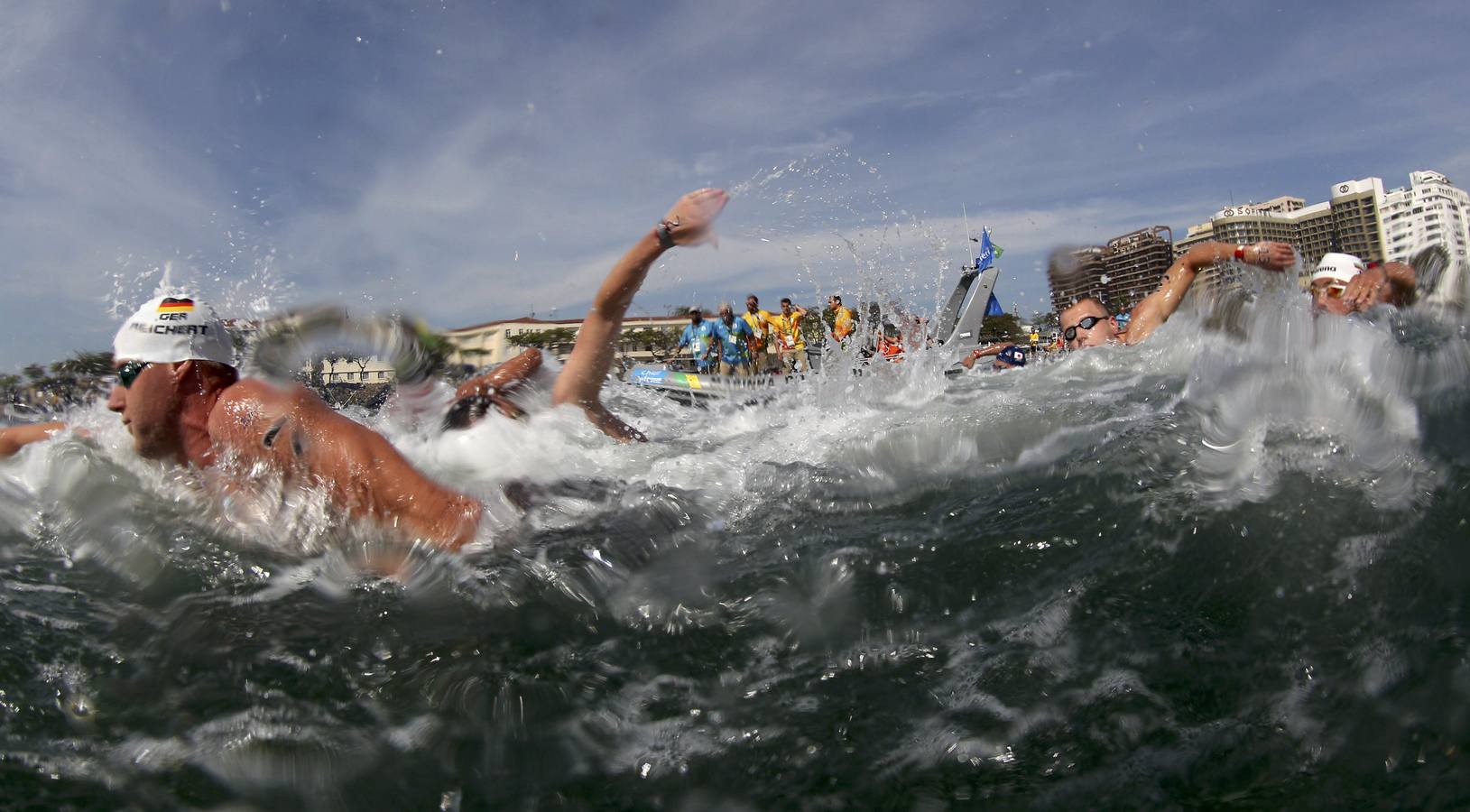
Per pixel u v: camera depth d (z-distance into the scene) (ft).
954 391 9.16
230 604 4.82
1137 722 3.56
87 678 4.07
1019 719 3.66
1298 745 3.36
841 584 4.75
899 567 4.87
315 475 5.67
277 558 5.45
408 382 7.25
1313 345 5.99
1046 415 6.93
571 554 5.25
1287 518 4.68
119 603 4.85
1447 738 3.23
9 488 6.57
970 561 4.83
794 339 21.62
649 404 10.78
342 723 3.81
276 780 3.48
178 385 6.11
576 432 7.46
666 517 5.77
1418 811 2.98
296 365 6.40
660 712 3.87
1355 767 3.22
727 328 21.21
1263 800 3.14
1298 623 4.00
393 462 5.68
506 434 7.04
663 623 4.55
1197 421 5.94
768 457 7.02
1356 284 10.00
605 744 3.69
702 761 3.56
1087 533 4.94
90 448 6.89
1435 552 4.25
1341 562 4.30
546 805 3.36
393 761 3.59
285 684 4.09
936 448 6.74
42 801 3.27
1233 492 5.00
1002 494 5.68
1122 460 5.66
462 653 4.31
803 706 3.86
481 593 4.88
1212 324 8.79
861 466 6.61
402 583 5.07
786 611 4.56
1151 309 12.19
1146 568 4.54
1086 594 4.42
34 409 8.21
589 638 4.44
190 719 3.82
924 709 3.77
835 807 3.30
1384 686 3.55
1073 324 15.33
